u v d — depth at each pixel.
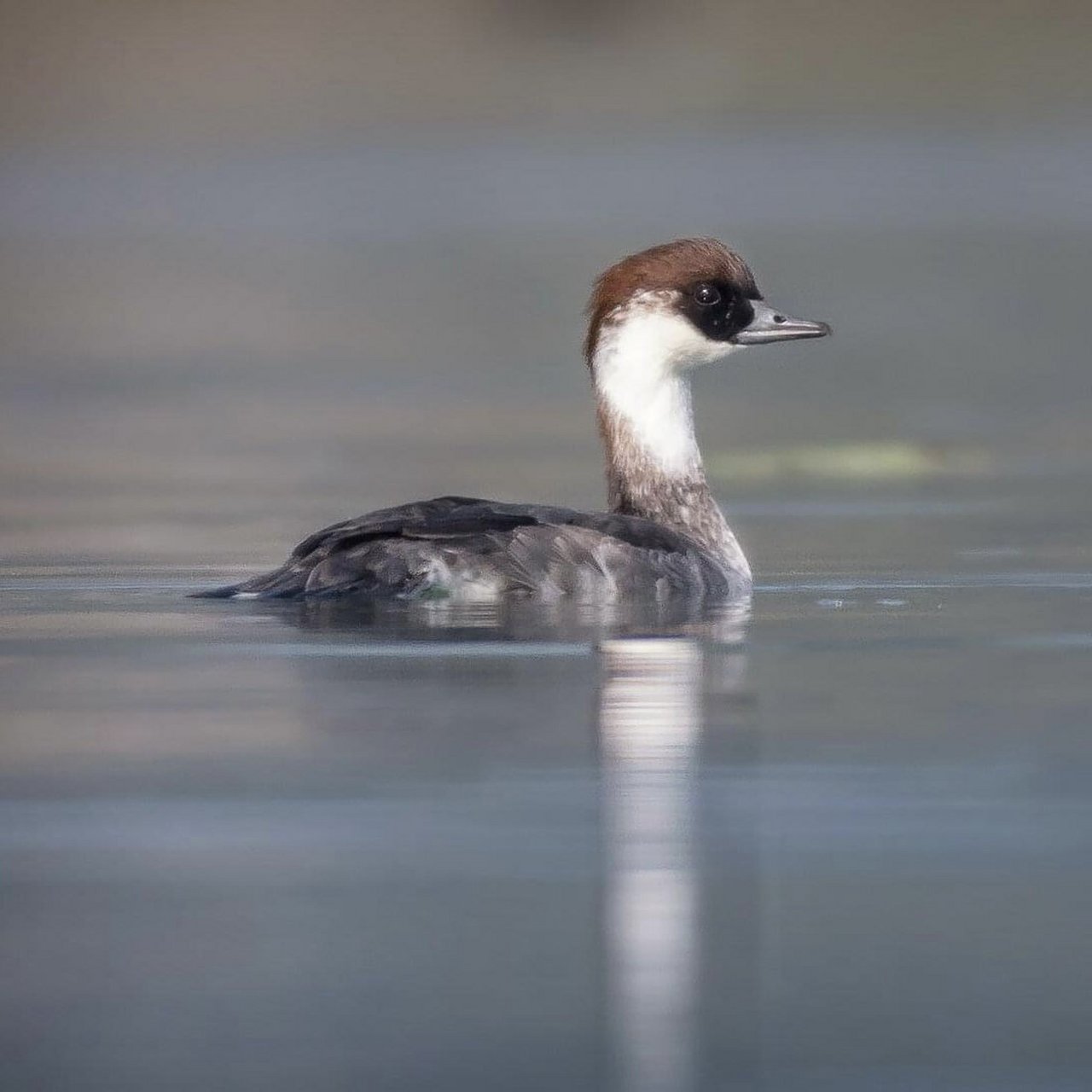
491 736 12.70
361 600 16.00
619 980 9.41
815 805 11.48
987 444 27.22
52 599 17.09
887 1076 8.59
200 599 16.84
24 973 9.46
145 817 11.32
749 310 18.02
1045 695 13.62
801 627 15.80
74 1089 8.45
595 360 18.27
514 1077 8.55
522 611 15.95
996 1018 9.09
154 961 9.56
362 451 27.47
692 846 10.88
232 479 25.14
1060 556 19.33
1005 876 10.48
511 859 10.73
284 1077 8.55
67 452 27.61
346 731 12.81
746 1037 8.89
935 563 19.00
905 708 13.32
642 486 18.06
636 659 14.59
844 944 9.75
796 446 27.34
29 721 13.09
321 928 9.91
